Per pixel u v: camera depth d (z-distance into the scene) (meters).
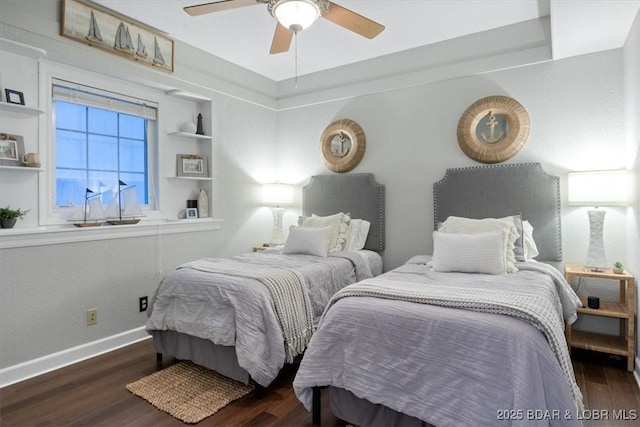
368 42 3.58
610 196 2.70
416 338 1.67
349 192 4.10
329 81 4.29
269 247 4.21
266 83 4.57
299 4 2.06
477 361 1.52
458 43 3.51
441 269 2.65
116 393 2.31
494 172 3.32
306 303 2.56
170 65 3.43
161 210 3.61
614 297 2.93
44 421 2.01
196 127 3.87
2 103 2.42
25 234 2.51
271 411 2.12
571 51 2.97
